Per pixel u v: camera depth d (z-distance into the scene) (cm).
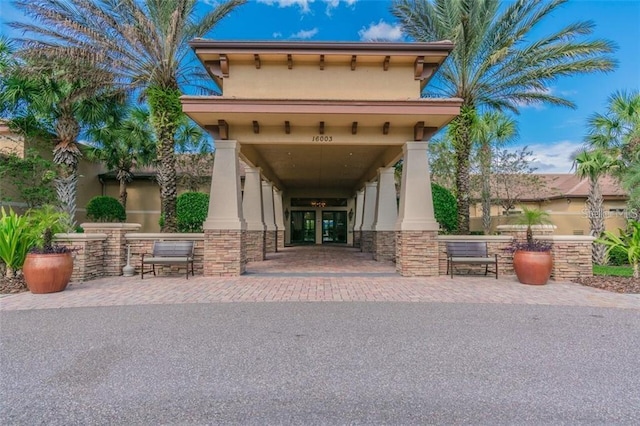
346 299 718
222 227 1015
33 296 747
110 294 767
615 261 1320
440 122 1027
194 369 382
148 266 1050
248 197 1441
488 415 295
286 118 998
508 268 1049
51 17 1058
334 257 1587
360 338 480
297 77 1035
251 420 288
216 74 1026
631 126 1308
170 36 1167
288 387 343
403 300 710
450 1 1213
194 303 684
